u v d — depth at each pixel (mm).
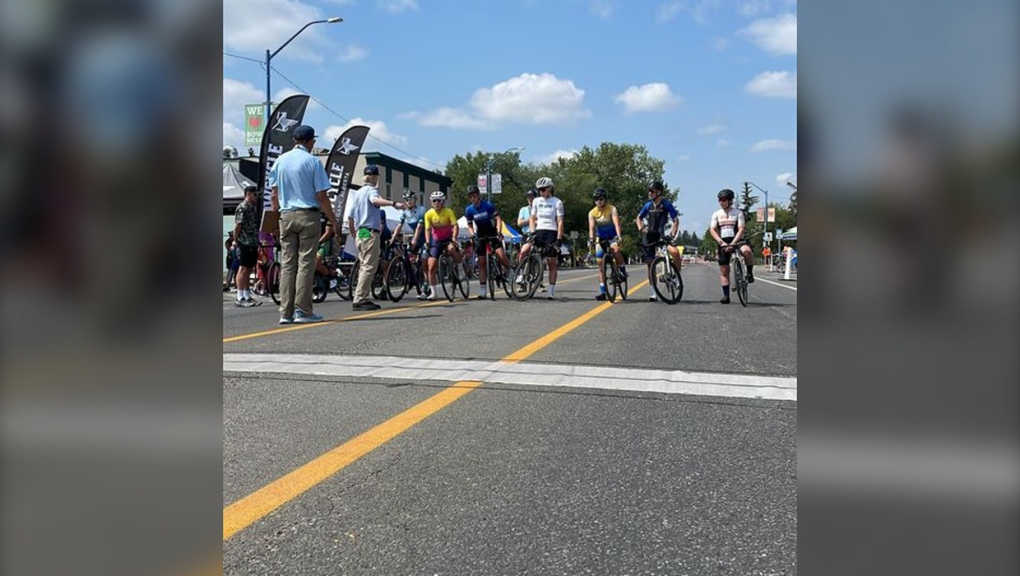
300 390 3910
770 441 2980
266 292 12422
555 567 1861
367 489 2410
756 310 8828
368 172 8867
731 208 9961
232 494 2350
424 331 6508
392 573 1817
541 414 3418
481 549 1963
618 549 1968
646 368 4574
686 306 9508
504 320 7539
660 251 10039
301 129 7281
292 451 2818
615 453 2818
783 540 2021
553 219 10844
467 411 3469
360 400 3682
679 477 2543
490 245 11062
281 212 7223
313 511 2215
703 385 4070
